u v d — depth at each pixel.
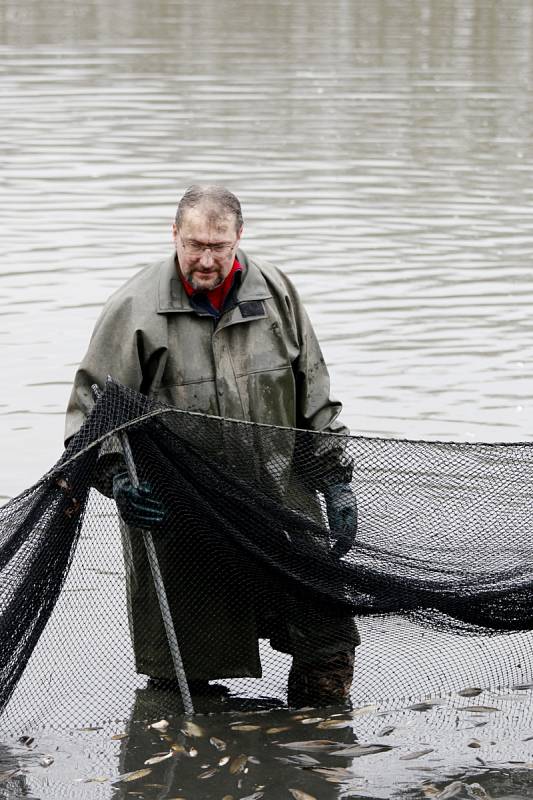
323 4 50.25
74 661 6.75
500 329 13.48
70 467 6.10
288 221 18.02
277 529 6.30
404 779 6.00
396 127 25.69
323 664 6.67
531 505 6.45
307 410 6.59
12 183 20.11
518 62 35.94
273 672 6.76
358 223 18.03
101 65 33.12
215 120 25.92
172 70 32.59
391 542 6.45
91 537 6.89
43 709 6.50
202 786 5.93
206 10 47.16
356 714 6.60
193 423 6.18
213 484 6.21
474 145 24.03
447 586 6.51
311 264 15.84
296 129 25.16
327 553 6.38
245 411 6.31
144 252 16.36
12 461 10.12
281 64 34.22
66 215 18.22
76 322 13.55
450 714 6.60
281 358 6.38
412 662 6.92
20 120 25.34
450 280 15.29
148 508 6.16
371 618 6.70
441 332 13.34
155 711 6.52
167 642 6.50
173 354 6.24
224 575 6.42
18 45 36.59
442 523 6.46
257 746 6.27
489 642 7.10
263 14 46.38
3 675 6.26
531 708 6.66
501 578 6.53
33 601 6.24
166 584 6.43
